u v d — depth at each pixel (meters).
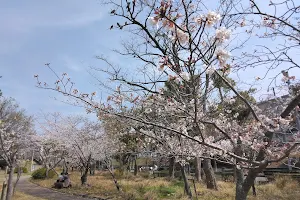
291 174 12.91
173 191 11.79
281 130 4.57
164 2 2.58
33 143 19.67
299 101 3.94
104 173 25.55
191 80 3.11
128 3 3.14
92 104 4.60
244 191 4.06
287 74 4.89
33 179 22.36
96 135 17.64
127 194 11.82
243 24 4.38
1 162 25.59
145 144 8.85
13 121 12.55
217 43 2.69
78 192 14.05
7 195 8.34
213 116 6.91
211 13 2.58
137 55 6.41
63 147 20.78
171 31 2.89
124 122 5.24
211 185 12.52
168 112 5.40
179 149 6.18
